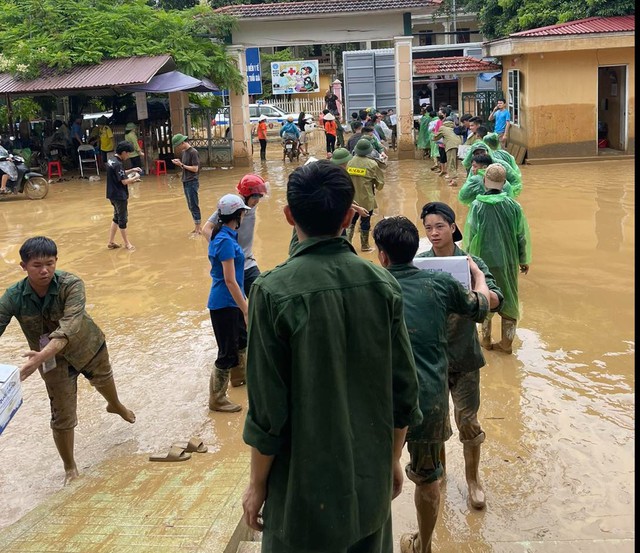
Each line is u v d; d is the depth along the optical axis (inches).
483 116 862.5
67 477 177.3
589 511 154.1
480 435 156.6
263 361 86.4
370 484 91.2
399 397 96.7
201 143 824.3
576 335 256.4
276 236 433.7
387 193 576.7
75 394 176.4
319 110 1370.6
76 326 163.2
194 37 794.2
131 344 267.7
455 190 577.9
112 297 326.3
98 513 145.9
